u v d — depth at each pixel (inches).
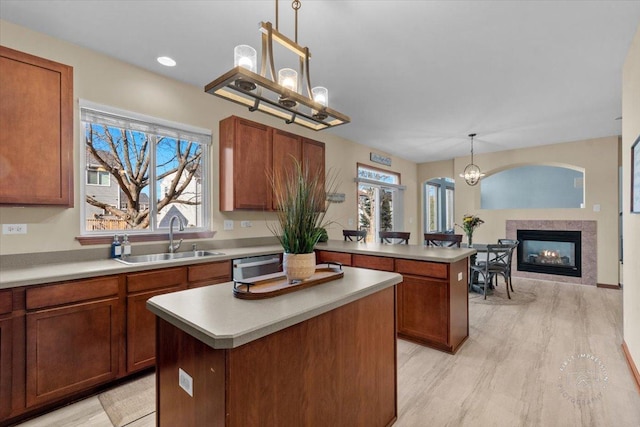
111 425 71.6
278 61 106.8
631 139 93.6
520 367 96.7
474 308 154.9
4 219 86.7
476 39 95.2
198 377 43.6
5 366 69.1
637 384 84.8
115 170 110.7
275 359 45.3
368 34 92.4
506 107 152.5
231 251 127.6
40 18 85.4
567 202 283.6
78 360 78.7
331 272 72.2
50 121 86.4
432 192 344.5
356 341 61.4
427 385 87.4
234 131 128.9
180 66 113.2
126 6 80.6
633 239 93.1
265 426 43.8
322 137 194.7
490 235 249.0
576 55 104.1
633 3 78.4
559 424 70.9
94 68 103.0
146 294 90.9
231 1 78.7
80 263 92.6
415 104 149.0
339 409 57.0
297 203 62.8
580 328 128.0
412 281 114.8
